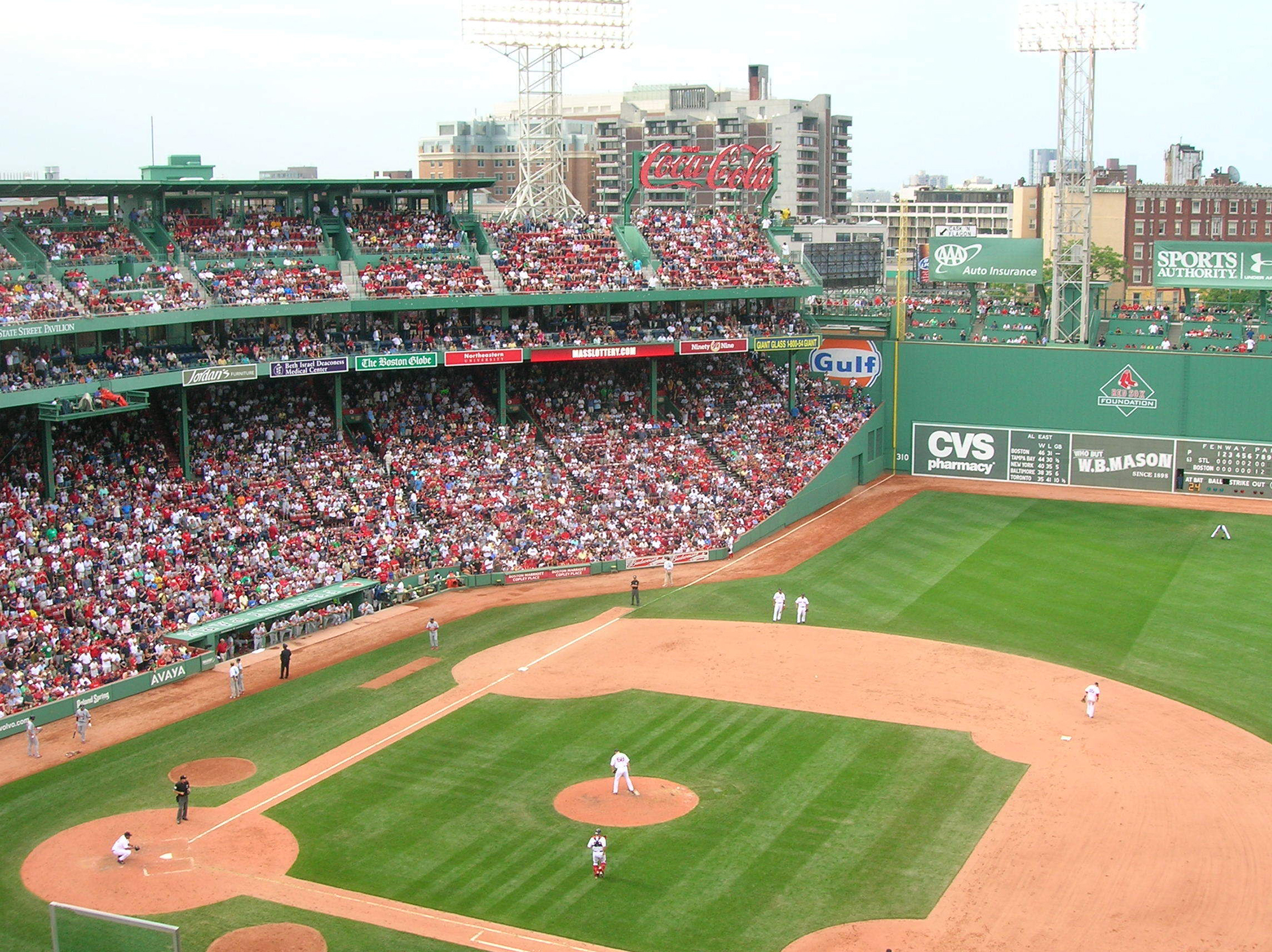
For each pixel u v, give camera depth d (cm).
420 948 3762
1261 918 3862
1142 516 9025
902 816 4544
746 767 4972
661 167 10200
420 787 4859
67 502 6850
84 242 7644
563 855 4303
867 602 7138
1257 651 6278
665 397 9881
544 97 10925
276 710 5691
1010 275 10444
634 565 7925
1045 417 10000
